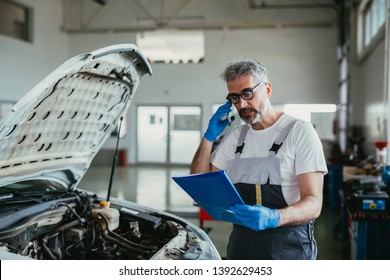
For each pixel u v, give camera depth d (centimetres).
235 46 1087
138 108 1166
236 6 1072
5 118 157
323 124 1059
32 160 206
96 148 256
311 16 1041
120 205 259
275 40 1068
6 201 203
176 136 1152
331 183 620
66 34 1159
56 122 200
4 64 920
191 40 1154
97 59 184
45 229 200
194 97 1123
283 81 1070
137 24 1124
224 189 142
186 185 155
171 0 1101
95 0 1015
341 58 970
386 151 464
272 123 175
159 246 217
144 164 1172
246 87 160
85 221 216
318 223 529
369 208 323
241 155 179
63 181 252
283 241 168
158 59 1177
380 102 642
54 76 164
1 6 938
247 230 175
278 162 167
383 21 650
